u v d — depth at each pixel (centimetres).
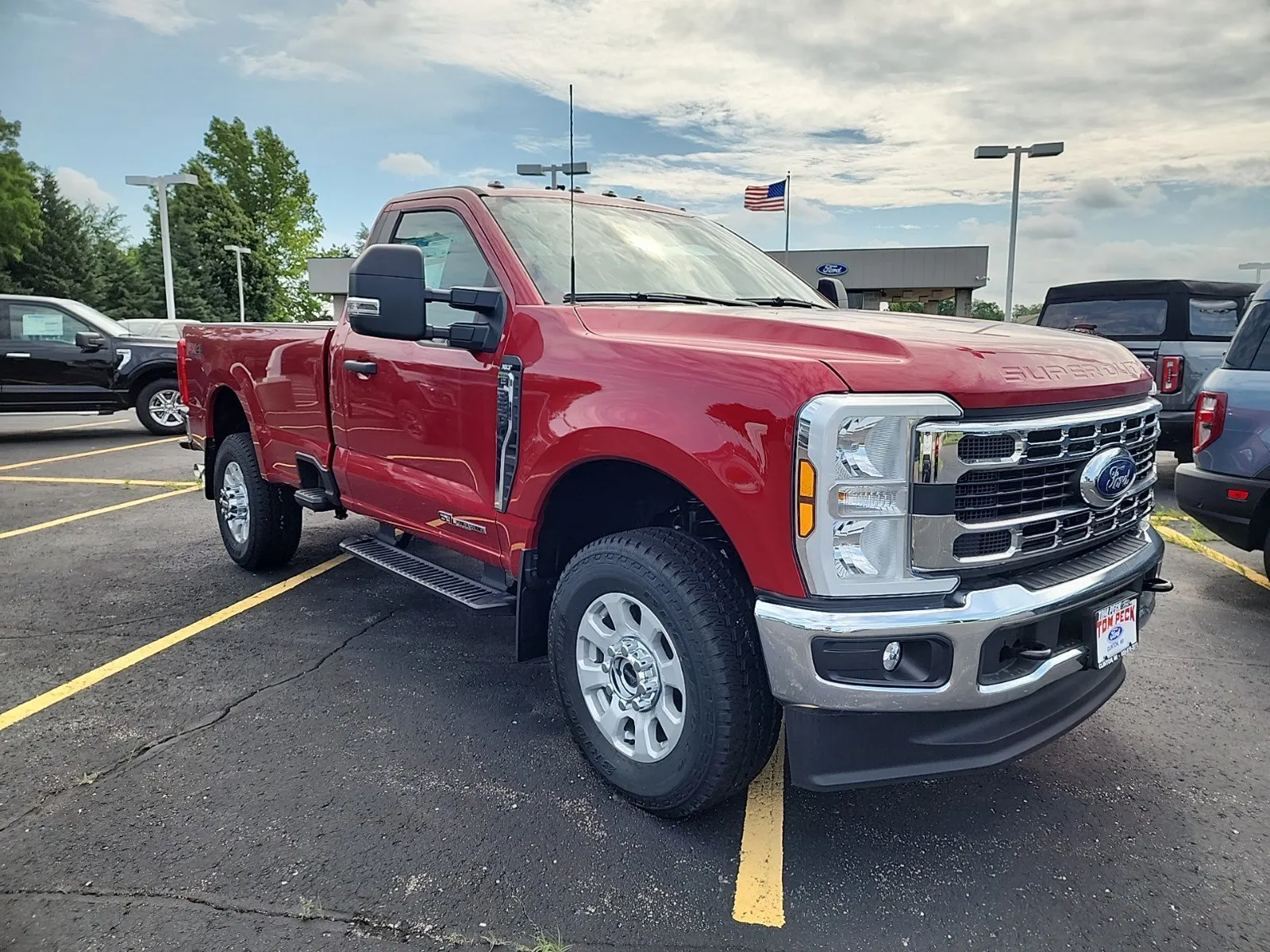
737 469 242
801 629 233
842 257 4078
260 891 247
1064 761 330
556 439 295
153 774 311
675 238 409
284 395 471
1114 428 277
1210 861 268
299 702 373
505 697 380
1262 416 471
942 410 232
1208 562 607
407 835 276
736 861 266
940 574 236
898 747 245
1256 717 368
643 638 281
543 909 242
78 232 5553
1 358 1152
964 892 253
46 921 233
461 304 327
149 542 639
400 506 395
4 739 336
